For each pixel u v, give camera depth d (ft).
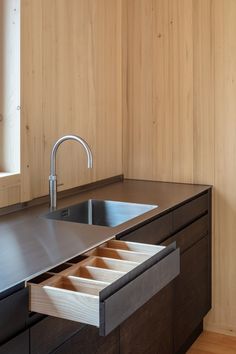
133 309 5.14
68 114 9.47
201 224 10.09
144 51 11.00
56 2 8.95
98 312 4.72
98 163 10.55
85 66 9.92
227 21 10.20
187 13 10.53
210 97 10.50
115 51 10.96
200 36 10.46
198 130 10.68
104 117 10.69
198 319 10.16
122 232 6.93
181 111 10.79
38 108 8.63
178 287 9.03
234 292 10.64
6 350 4.79
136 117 11.25
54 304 4.95
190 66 10.61
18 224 7.26
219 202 10.63
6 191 7.96
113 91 10.98
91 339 6.09
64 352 5.60
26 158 8.38
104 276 5.55
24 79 8.21
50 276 5.42
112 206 9.00
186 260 9.37
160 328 8.27
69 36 9.37
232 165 10.44
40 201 8.79
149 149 11.19
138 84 11.14
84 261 5.80
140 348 7.48
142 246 6.31
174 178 11.03
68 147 9.54
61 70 9.19
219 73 10.37
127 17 11.08
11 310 4.84
